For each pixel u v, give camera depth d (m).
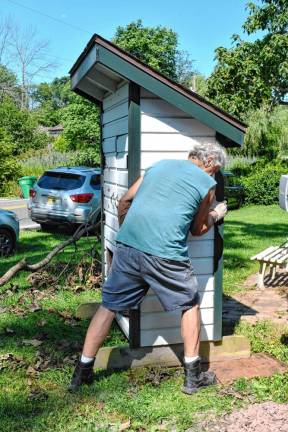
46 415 3.21
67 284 6.34
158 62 29.92
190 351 3.58
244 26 17.52
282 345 4.52
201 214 3.55
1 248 8.68
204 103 3.80
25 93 53.06
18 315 5.21
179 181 3.45
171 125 3.92
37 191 11.96
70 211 11.41
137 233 3.45
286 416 3.27
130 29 29.89
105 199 5.08
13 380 3.71
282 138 25.09
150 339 4.00
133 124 3.84
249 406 3.39
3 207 17.91
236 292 6.51
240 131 3.88
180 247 3.45
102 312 3.61
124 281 3.54
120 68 3.64
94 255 6.67
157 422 3.18
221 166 3.71
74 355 4.14
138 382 3.72
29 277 6.51
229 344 4.22
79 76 4.42
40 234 11.68
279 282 7.04
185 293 3.49
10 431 3.03
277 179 19.84
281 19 16.70
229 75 17.41
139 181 3.73
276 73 17.39
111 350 3.95
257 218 14.99
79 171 11.84
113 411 3.29
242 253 8.88
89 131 26.50
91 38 3.66
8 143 23.81
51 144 38.41
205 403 3.40
